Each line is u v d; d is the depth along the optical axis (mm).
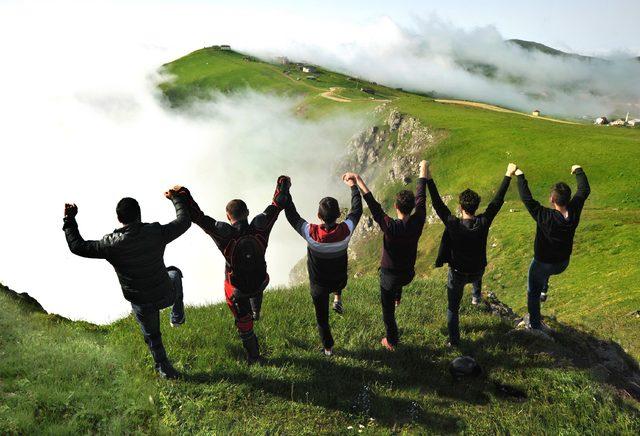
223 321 8305
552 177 103125
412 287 10656
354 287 10852
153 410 5660
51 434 4953
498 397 6691
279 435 5484
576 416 6285
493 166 117875
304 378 6656
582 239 62500
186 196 6141
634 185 87500
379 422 5969
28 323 7918
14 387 5688
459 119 155125
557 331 8906
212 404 5867
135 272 5734
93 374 6262
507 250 71125
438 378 7109
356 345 7848
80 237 5637
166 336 7609
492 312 9664
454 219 7059
